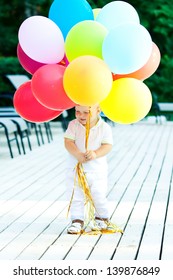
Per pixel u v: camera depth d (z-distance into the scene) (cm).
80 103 445
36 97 464
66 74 441
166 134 1269
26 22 466
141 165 873
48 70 458
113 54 440
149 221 559
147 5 1938
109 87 443
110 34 442
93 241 497
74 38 457
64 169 848
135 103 456
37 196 670
